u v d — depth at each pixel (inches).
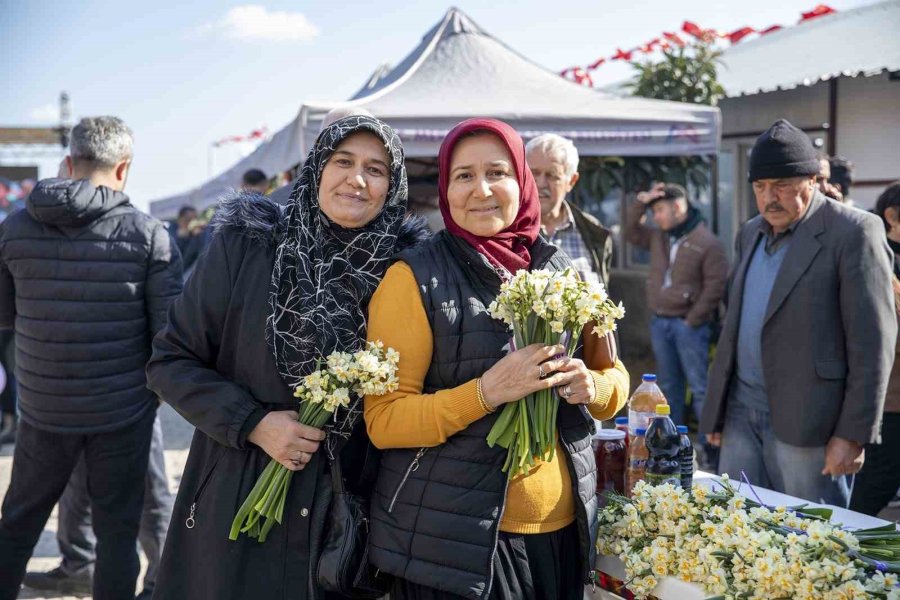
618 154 240.2
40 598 155.7
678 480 94.0
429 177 278.2
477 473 77.7
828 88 277.6
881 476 154.9
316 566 82.9
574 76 321.1
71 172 131.2
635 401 102.7
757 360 132.0
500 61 259.1
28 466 128.0
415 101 232.5
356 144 86.3
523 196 85.6
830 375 122.6
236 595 82.5
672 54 300.7
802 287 124.3
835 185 192.7
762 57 317.7
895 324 122.0
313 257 85.8
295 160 229.8
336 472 84.5
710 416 139.1
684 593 79.3
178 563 86.3
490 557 75.2
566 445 81.8
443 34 267.9
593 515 83.0
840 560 72.6
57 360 124.5
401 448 81.0
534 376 76.0
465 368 80.1
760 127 303.7
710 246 243.8
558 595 81.9
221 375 87.0
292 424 81.6
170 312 89.6
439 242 84.5
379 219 89.0
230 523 83.4
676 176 294.0
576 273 88.1
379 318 81.4
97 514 129.0
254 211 88.5
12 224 127.2
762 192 127.6
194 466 88.0
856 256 120.9
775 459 129.9
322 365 82.4
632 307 319.9
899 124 258.1
